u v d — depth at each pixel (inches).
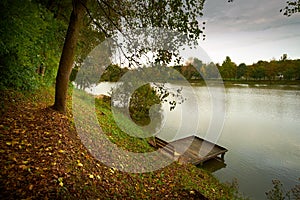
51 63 307.0
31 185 99.1
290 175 377.1
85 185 120.8
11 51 215.2
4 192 90.0
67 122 206.1
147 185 168.4
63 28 301.6
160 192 164.9
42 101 259.0
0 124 152.5
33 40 223.6
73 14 211.2
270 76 2287.2
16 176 101.7
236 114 868.0
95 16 267.4
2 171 101.5
